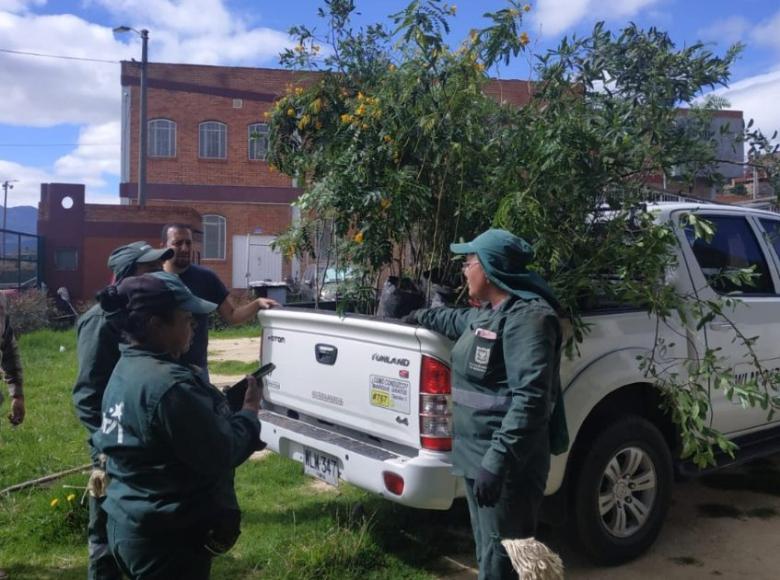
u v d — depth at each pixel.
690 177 4.20
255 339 14.11
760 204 5.77
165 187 27.66
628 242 3.80
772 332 5.00
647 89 4.23
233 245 27.98
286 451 4.34
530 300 2.90
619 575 4.03
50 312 16.19
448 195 4.24
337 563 4.02
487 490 2.73
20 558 4.16
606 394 3.94
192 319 2.69
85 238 19.31
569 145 3.70
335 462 3.95
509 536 2.91
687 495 5.29
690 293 4.44
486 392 2.95
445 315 3.44
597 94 4.26
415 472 3.46
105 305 2.55
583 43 4.29
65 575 3.97
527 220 3.61
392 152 4.10
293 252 4.67
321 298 4.77
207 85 27.75
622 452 4.09
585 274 3.79
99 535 3.31
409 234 4.39
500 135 4.14
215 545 2.50
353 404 3.96
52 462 5.70
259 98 28.02
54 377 9.37
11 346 4.26
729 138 4.48
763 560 4.23
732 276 4.05
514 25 4.12
